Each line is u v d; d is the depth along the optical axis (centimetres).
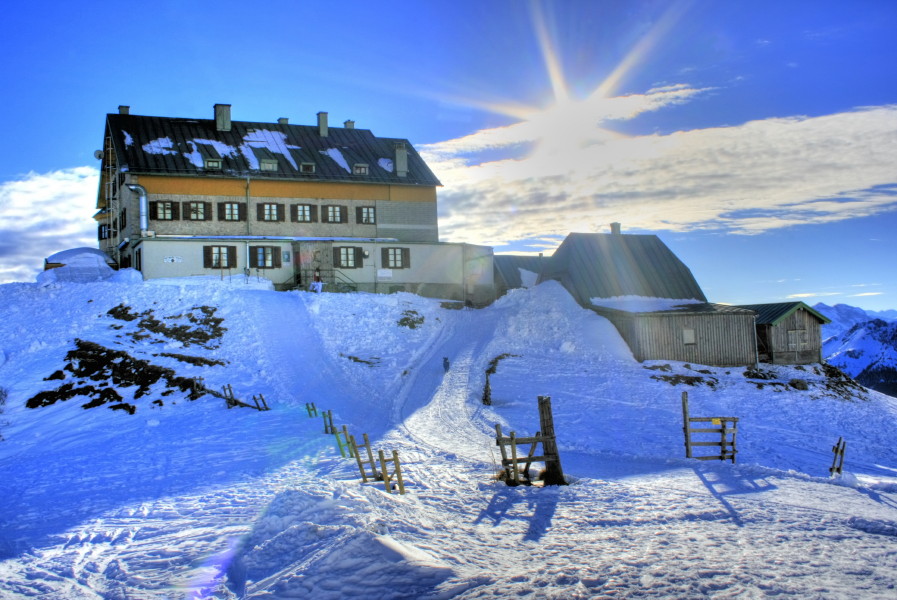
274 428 2917
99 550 1426
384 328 4575
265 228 5459
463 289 5603
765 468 1928
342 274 5294
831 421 3466
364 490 1580
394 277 5422
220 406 3284
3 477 2341
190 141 5634
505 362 4022
